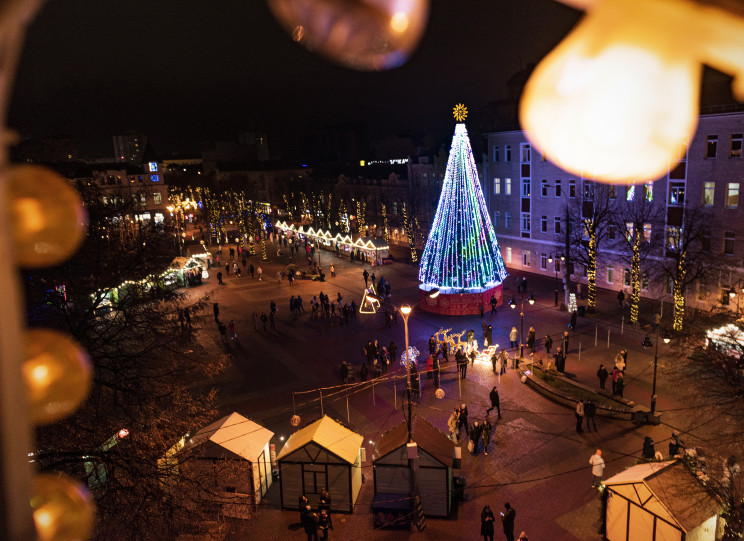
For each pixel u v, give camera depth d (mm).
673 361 24312
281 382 30125
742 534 15312
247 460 19281
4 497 1156
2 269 1144
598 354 31391
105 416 16281
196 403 19156
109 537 14484
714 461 18594
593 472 19484
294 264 63344
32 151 15570
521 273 52250
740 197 34562
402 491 19391
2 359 1153
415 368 27766
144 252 17891
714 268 35906
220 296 49156
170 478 16281
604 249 44281
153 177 75188
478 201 41625
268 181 122375
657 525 15852
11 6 894
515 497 19594
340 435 20547
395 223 75812
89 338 16750
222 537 18078
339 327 39125
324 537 17812
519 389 27812
